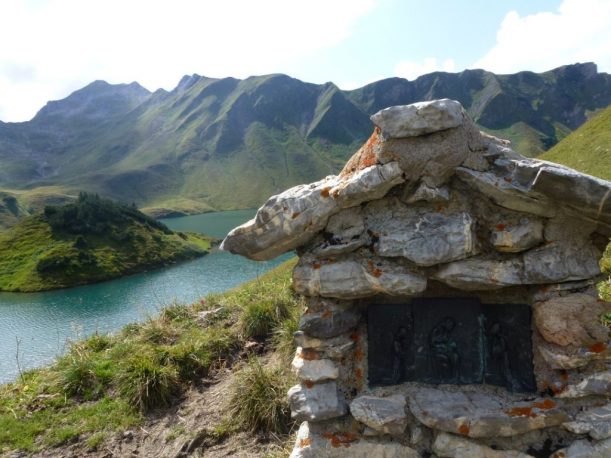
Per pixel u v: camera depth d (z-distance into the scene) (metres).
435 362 3.94
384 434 3.82
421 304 4.00
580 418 3.45
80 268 38.28
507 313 3.79
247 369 6.68
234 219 101.69
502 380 3.79
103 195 142.88
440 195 3.55
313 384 4.02
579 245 3.53
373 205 3.85
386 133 3.55
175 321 9.30
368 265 3.78
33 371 8.21
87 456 5.71
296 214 3.75
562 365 3.45
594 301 3.49
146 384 6.66
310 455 3.89
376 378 4.04
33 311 26.94
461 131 3.53
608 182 3.01
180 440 5.79
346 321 4.00
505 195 3.42
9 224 87.94
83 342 8.87
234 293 10.84
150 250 44.50
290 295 9.12
